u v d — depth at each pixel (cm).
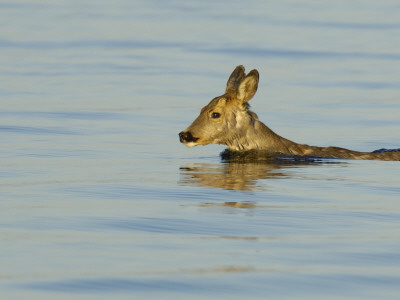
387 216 1573
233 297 1114
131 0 7400
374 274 1220
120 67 4128
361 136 2720
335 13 6531
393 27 5788
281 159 2267
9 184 1841
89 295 1113
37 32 5288
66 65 4153
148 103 3234
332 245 1366
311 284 1171
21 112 2970
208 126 2281
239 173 2030
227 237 1408
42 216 1532
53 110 3031
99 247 1337
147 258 1282
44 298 1099
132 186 1831
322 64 4322
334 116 3056
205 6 6975
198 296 1115
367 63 4366
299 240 1394
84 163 2145
